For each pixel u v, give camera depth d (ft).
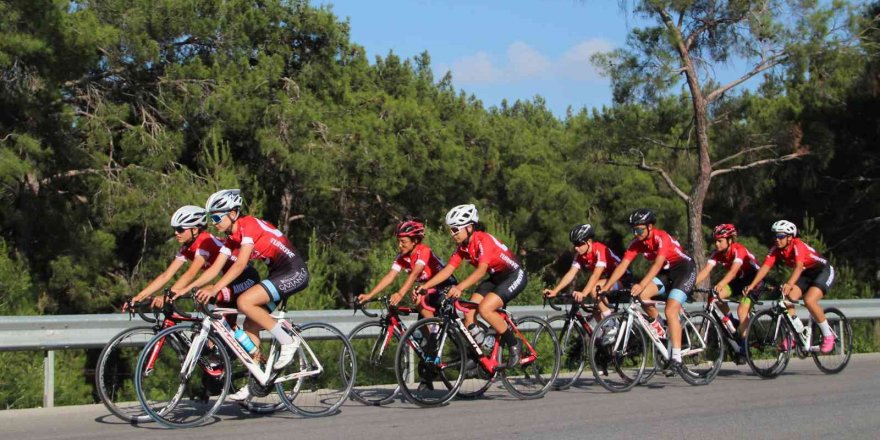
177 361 24.56
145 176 65.21
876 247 92.38
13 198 59.72
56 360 35.55
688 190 99.50
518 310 38.17
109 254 64.64
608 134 81.82
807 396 29.71
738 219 99.09
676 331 32.27
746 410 26.81
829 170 94.02
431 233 47.34
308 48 82.33
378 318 33.94
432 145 79.71
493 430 23.65
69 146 62.39
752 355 35.88
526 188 92.73
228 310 24.95
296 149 73.20
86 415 26.07
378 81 90.74
